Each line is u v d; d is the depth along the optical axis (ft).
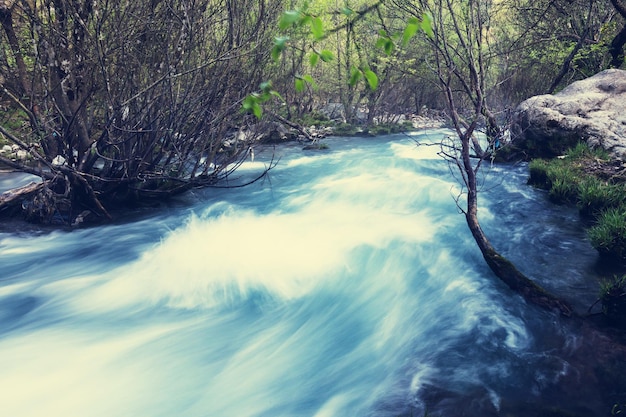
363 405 11.85
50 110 24.63
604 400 10.94
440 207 25.93
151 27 24.21
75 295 18.47
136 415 12.19
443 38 23.27
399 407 11.44
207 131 28.78
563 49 42.27
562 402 11.01
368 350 14.51
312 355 14.55
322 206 27.76
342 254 20.72
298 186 32.42
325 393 12.69
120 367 14.08
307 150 46.11
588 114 31.65
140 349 14.98
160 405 12.56
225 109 27.89
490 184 29.30
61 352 14.80
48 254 22.03
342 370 13.64
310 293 18.16
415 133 57.00
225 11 27.86
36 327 16.30
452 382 12.14
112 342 15.38
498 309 15.30
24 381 13.39
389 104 63.52
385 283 18.43
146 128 25.50
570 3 40.40
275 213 26.73
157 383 13.41
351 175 34.81
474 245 20.45
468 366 12.75
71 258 21.63
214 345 15.21
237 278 19.07
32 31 22.81
